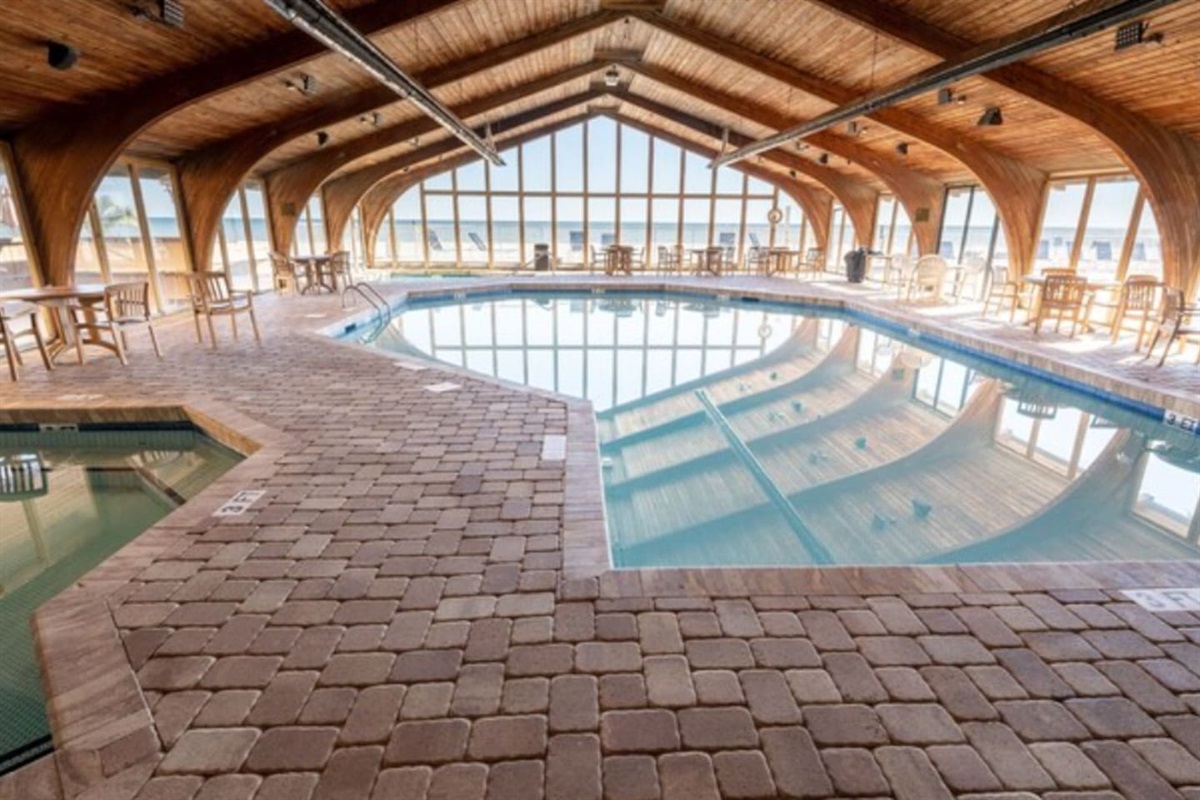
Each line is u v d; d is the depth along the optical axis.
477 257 21.58
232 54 5.73
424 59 7.45
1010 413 6.15
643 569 2.43
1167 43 4.90
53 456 4.59
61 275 6.33
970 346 7.57
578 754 1.59
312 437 3.86
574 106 13.47
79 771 1.53
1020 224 8.88
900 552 3.75
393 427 4.04
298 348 6.47
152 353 6.21
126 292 5.77
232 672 1.86
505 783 1.51
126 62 5.32
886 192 13.49
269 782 1.51
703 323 10.52
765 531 3.98
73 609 2.14
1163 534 3.94
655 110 13.33
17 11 4.25
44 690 1.79
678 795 1.49
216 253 10.03
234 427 4.04
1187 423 4.90
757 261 15.98
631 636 2.04
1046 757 1.61
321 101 8.14
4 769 1.98
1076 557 3.65
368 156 12.30
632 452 5.34
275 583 2.32
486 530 2.73
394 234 16.41
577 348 8.94
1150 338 7.22
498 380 5.22
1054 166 8.46
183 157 8.65
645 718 1.71
